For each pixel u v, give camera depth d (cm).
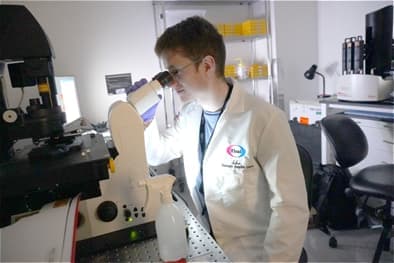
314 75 296
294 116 280
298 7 308
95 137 93
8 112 71
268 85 323
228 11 321
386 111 185
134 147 75
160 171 252
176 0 288
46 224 57
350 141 175
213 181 98
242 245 97
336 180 202
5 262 47
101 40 278
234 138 92
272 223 84
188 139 113
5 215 64
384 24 191
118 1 279
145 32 291
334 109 224
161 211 68
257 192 93
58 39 265
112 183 74
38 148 79
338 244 190
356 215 208
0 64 77
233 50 334
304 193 86
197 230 77
